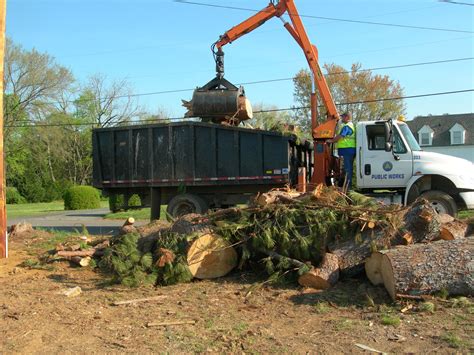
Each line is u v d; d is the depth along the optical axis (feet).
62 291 20.67
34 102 152.87
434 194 34.65
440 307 16.51
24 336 15.12
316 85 41.57
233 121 39.99
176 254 21.84
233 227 22.17
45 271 24.76
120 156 40.78
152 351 13.76
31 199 169.07
